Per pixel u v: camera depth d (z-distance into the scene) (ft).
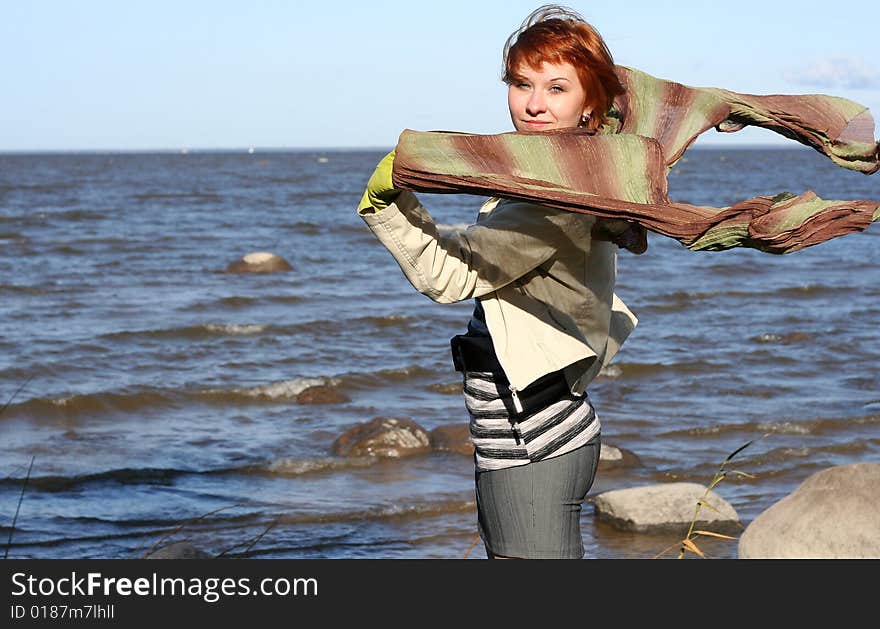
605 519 23.20
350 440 29.73
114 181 240.94
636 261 87.92
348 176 304.91
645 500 22.91
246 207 147.74
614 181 6.60
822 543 13.32
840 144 8.70
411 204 7.13
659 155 6.70
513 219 7.49
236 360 44.47
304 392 37.17
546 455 8.00
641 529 22.40
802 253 95.45
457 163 6.59
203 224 114.62
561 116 7.66
